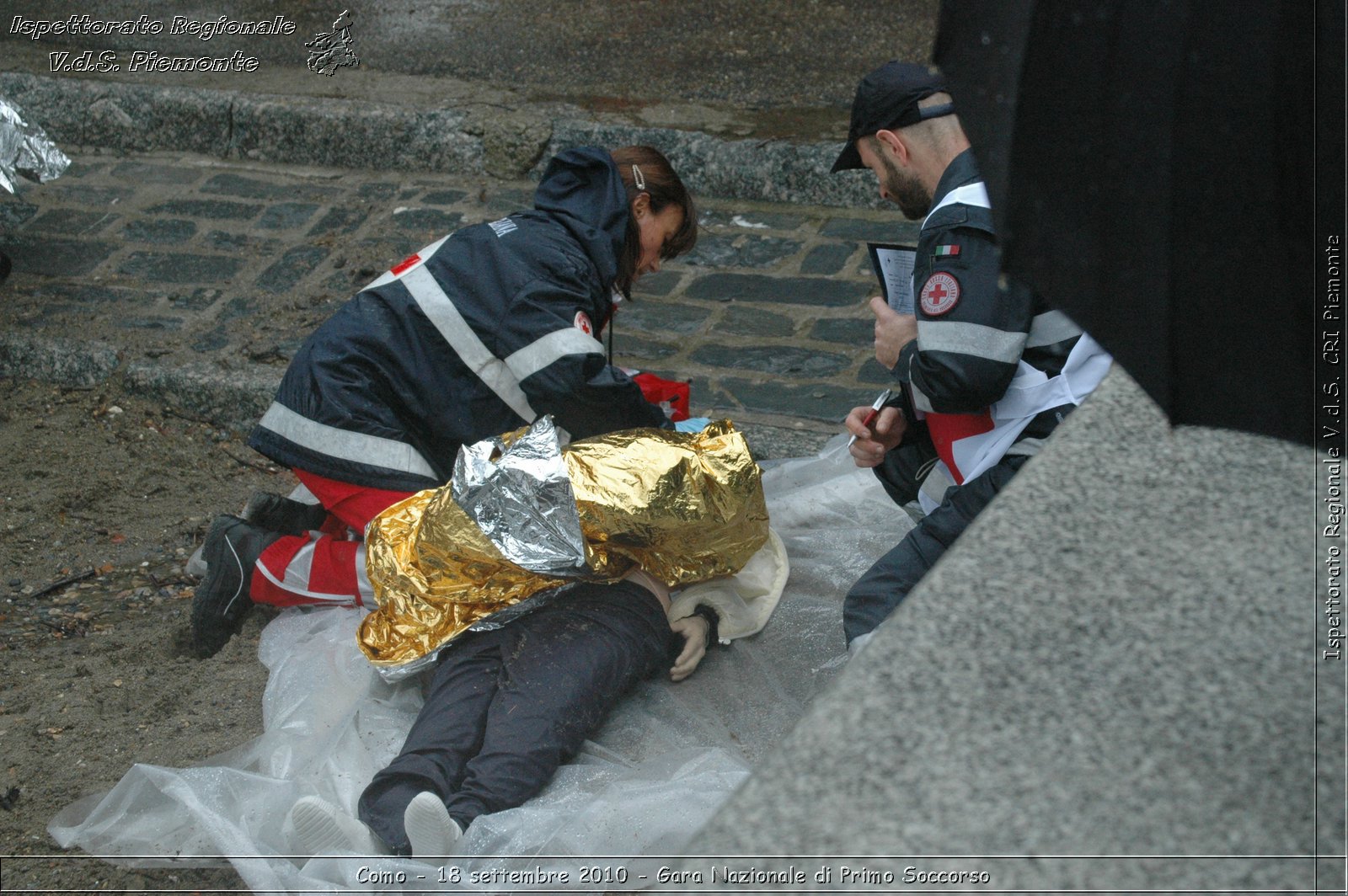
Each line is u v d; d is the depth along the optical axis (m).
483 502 2.80
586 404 3.14
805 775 1.25
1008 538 1.53
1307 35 1.46
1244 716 1.28
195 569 3.69
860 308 4.87
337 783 2.75
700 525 2.93
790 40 6.83
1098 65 1.46
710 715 3.00
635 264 3.34
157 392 4.54
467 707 2.80
